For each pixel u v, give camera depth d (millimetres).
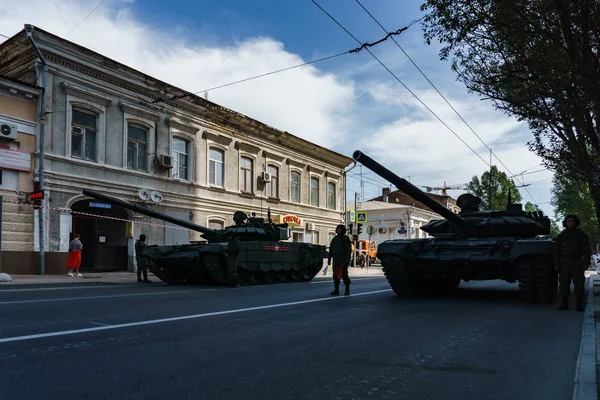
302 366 4770
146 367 4562
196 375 4348
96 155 18438
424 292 12422
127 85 19469
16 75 17547
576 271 9141
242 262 15570
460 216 12531
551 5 6883
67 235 17312
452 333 6676
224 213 23875
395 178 10672
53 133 17031
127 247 19922
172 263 15500
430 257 11070
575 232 9234
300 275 18688
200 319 7363
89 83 18188
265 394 3881
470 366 4926
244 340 5898
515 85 8641
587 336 6363
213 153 23625
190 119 22219
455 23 7793
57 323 6695
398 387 4172
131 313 7844
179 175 21891
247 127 25312
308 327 6910
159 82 20469
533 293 10328
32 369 4379
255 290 13195
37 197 16016
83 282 14781
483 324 7461
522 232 12062
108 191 18703
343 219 34156
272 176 27516
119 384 4023
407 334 6539
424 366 4887
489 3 7586
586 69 6910
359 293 12328
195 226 16453
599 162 9898
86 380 4105
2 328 6246
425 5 7910
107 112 18828
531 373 4703
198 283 16484
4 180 15750
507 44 8031
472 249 11055
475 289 14195
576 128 9203
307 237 30094
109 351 5129
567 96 8273
